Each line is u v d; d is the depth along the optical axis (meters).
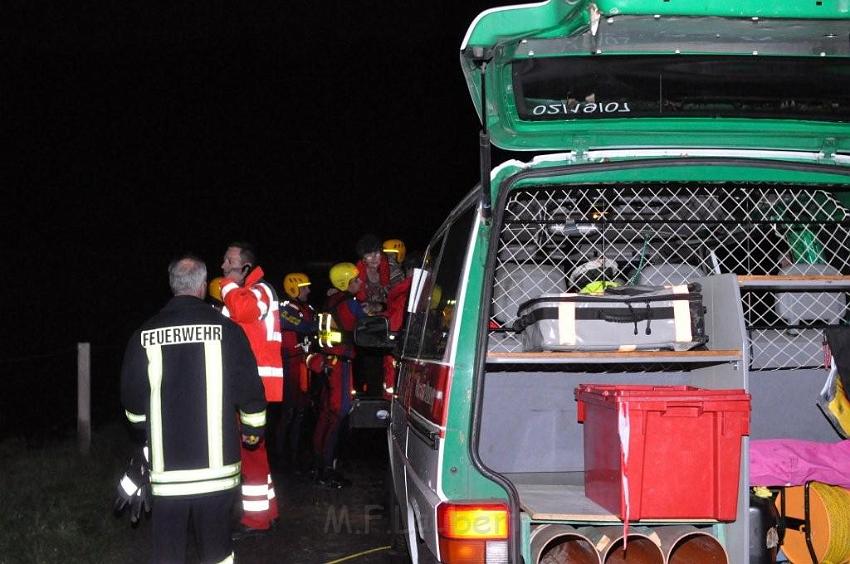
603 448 3.60
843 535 3.69
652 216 4.57
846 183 3.88
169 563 4.32
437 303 4.16
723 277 3.78
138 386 4.34
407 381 4.74
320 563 6.08
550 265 4.67
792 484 3.75
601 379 4.46
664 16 3.19
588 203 4.48
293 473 9.11
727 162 3.64
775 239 4.76
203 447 4.30
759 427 4.45
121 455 9.41
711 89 3.71
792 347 4.44
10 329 23.94
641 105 3.74
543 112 3.77
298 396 9.16
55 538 6.34
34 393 14.56
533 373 4.46
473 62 3.50
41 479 8.06
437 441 3.42
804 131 3.87
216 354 4.38
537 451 4.47
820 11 3.18
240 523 6.65
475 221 3.49
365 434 11.95
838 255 4.62
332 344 7.95
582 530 3.55
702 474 3.41
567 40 3.42
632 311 3.71
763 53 3.52
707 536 3.52
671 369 4.42
